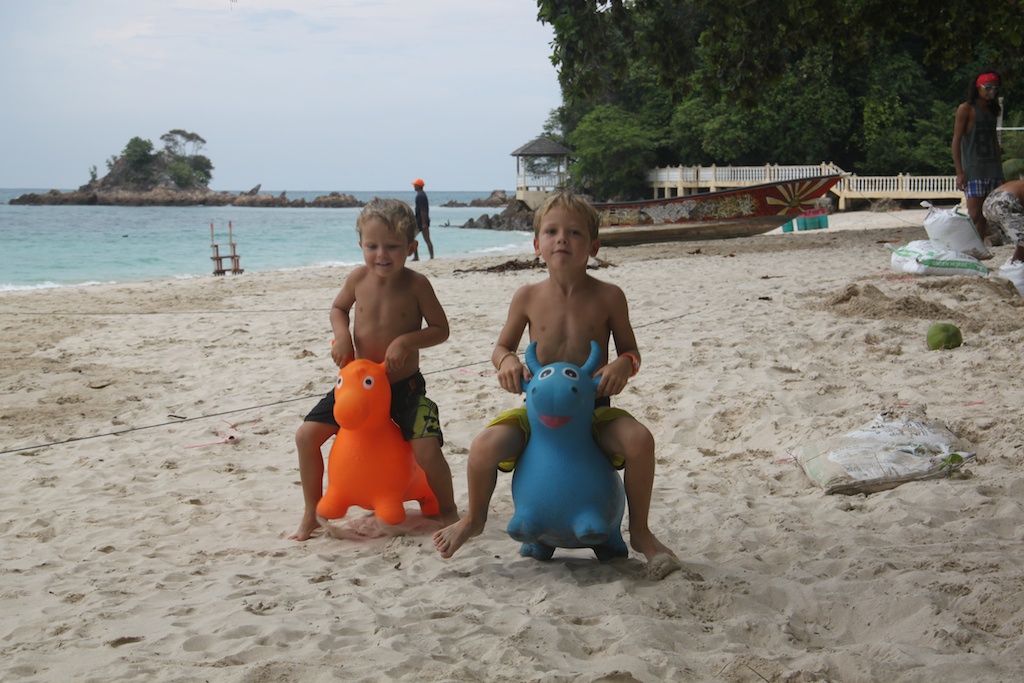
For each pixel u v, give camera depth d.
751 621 3.09
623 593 3.35
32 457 5.91
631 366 3.52
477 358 8.43
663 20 22.59
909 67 45.16
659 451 5.54
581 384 3.41
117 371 8.61
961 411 5.51
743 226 23.31
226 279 17.98
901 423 5.03
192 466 5.59
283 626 3.13
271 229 50.69
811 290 11.13
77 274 24.33
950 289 9.95
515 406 6.65
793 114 45.06
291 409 6.98
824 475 4.63
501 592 3.47
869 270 13.40
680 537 3.99
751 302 10.63
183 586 3.69
